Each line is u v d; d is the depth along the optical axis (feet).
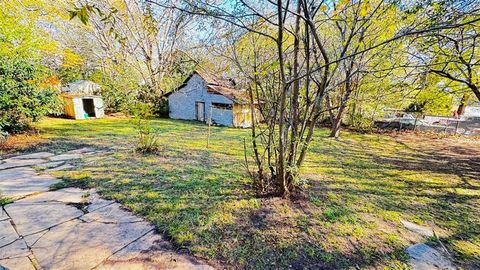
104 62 45.93
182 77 44.39
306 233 7.67
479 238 7.75
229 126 38.68
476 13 7.54
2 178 11.87
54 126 29.81
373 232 7.87
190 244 6.94
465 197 11.30
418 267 6.25
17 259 6.09
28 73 21.24
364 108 35.14
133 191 10.58
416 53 10.38
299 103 9.41
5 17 21.61
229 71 11.17
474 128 33.42
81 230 7.49
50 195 10.05
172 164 14.96
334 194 10.95
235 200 9.78
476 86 14.28
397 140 28.30
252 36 8.97
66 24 36.83
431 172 15.49
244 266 6.15
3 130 20.66
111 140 22.13
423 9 8.19
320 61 9.61
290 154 9.75
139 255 6.39
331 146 23.72
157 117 46.96
